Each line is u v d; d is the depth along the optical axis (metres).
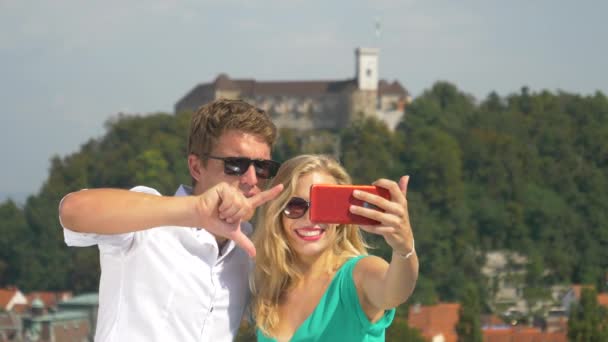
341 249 7.69
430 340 118.00
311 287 7.55
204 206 5.79
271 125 7.45
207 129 7.37
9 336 121.12
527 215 174.25
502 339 114.06
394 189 6.13
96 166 189.75
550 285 161.00
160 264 6.96
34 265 161.88
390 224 6.11
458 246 164.88
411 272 6.32
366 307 7.23
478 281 158.00
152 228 6.38
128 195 5.98
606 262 167.88
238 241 5.82
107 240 6.80
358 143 195.88
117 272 6.98
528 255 163.62
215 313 7.18
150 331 6.93
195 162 7.48
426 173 179.12
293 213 7.46
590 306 95.88
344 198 6.20
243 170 7.32
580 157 198.50
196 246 7.02
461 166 186.38
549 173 188.75
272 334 7.56
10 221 167.38
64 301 129.25
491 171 185.00
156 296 6.95
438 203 176.00
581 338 93.44
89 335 121.56
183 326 7.01
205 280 7.08
